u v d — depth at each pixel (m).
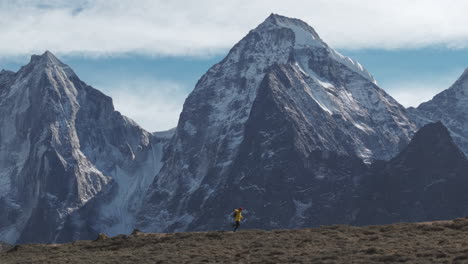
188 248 98.88
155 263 89.88
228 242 100.88
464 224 96.50
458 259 76.75
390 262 79.19
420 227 98.38
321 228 104.38
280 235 102.44
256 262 85.12
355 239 94.88
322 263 81.12
